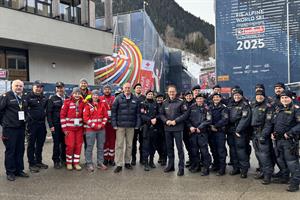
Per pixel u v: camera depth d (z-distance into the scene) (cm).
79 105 731
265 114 606
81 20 1909
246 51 1753
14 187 594
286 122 566
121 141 726
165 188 583
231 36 1780
